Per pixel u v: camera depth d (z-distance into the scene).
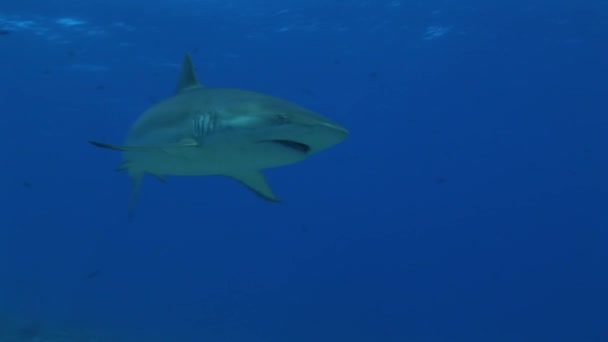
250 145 4.13
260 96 4.37
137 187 6.23
